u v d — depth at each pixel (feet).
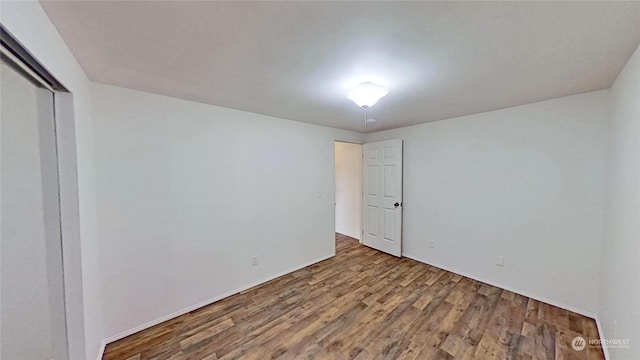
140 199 6.93
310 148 11.64
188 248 7.86
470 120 9.96
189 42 4.39
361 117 10.32
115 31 4.02
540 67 5.44
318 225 12.11
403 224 12.75
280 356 5.92
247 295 8.86
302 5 3.41
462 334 6.63
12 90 4.39
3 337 4.71
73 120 4.78
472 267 10.09
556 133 7.82
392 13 3.59
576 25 3.88
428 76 5.92
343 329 6.89
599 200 7.09
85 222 5.24
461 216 10.37
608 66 5.39
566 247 7.72
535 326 6.91
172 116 7.47
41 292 4.87
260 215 9.78
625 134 5.25
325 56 4.91
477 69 5.54
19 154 4.59
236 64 5.26
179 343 6.40
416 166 12.03
